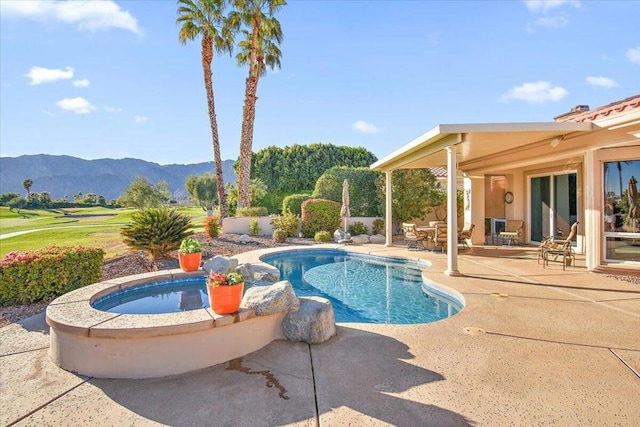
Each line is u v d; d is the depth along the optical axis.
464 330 5.51
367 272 11.98
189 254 8.19
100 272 8.18
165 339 4.18
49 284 7.05
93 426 3.20
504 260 11.76
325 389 3.79
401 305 8.29
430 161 14.41
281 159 28.14
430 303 8.41
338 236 18.42
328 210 19.84
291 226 19.31
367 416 3.28
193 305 6.88
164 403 3.57
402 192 19.98
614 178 9.32
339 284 10.34
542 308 6.53
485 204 16.59
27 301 6.92
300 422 3.21
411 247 15.62
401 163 14.38
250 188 24.89
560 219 13.76
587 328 5.49
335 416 3.29
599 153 9.34
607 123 8.41
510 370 4.16
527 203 15.42
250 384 3.93
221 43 21.67
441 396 3.61
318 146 28.89
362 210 21.56
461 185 22.47
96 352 4.15
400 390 3.74
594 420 3.18
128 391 3.81
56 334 4.43
